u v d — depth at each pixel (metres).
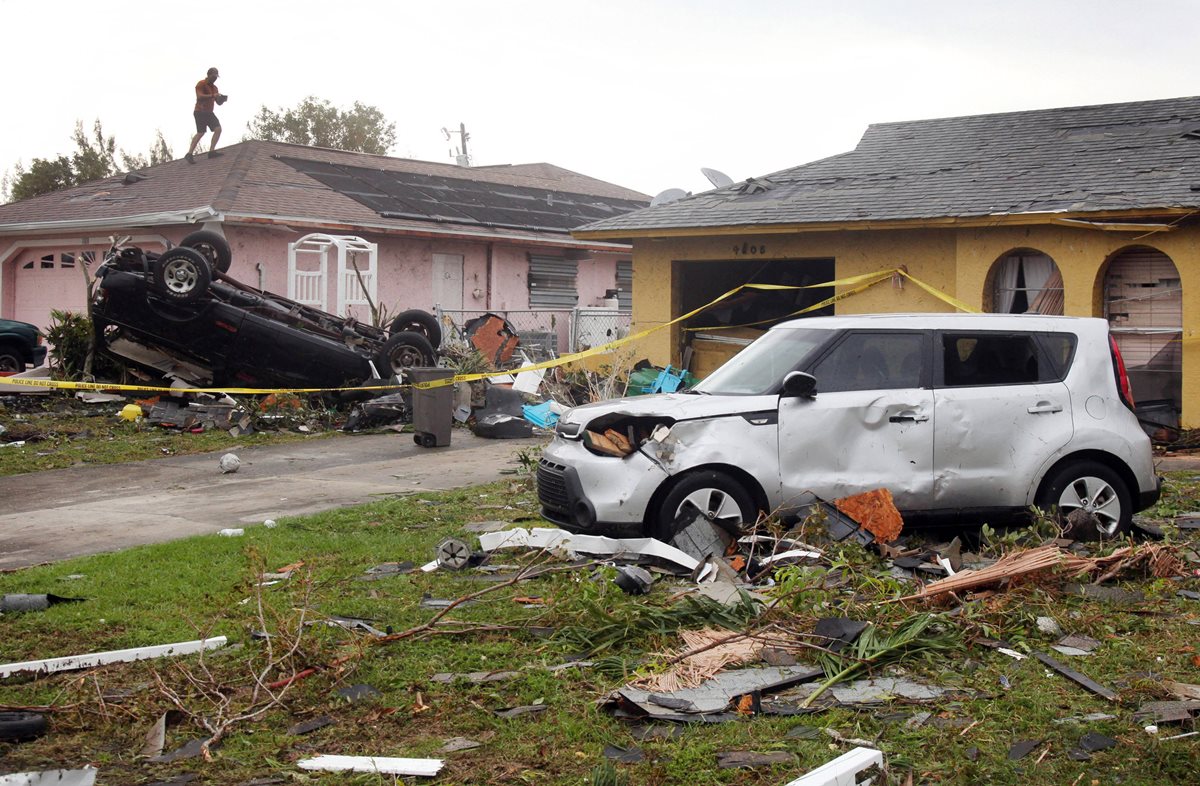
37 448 13.61
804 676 5.15
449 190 28.20
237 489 11.08
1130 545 7.20
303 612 5.54
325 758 4.32
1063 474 7.95
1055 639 5.75
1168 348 14.14
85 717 4.79
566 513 7.79
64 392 16.84
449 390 14.10
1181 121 17.20
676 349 18.84
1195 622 6.06
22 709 4.75
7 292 25.45
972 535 8.18
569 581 6.61
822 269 18.86
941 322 8.06
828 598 6.14
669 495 7.44
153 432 14.91
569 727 4.58
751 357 8.34
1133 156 15.77
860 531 7.37
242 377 16.47
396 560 7.73
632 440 7.79
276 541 8.27
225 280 16.88
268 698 4.97
